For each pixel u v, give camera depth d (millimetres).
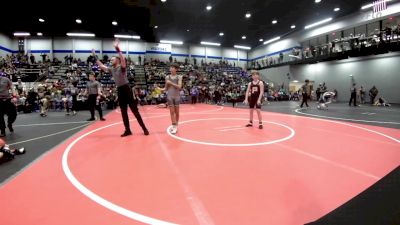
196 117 9836
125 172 3350
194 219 2145
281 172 3295
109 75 22484
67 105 12578
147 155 4191
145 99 19406
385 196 2068
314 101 23859
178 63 30812
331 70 24719
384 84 20359
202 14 19359
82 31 25672
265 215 2195
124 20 20781
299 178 3066
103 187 2848
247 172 3305
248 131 6465
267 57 34188
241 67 36906
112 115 11359
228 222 2092
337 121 8516
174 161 3826
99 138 5715
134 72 25172
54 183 2986
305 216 2170
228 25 23156
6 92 6340
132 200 2516
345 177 3090
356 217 1845
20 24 21938
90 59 25719
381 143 5027
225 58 37031
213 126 7336
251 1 16859
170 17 20078
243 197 2557
